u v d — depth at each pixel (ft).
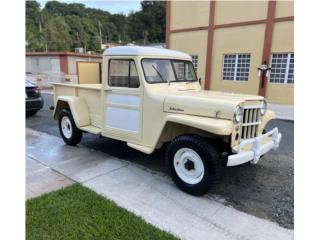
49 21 169.27
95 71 20.26
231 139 9.99
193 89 13.83
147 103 11.87
